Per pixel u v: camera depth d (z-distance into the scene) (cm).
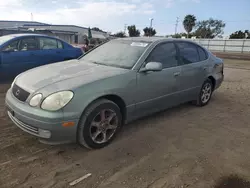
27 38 638
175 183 244
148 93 355
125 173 256
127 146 315
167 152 305
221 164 283
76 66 352
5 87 586
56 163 270
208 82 505
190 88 447
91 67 344
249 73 1076
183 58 428
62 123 258
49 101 258
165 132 366
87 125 281
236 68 1273
